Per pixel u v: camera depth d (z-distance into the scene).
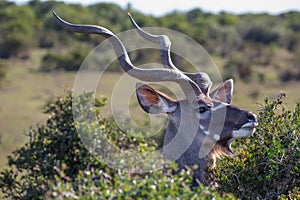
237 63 73.19
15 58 88.62
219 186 12.36
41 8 126.38
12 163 14.40
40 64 77.94
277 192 12.27
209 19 127.38
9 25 97.00
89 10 122.06
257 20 124.56
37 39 96.12
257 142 12.86
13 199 14.07
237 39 103.31
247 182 12.40
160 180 9.95
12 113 43.88
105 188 9.99
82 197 9.69
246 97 48.78
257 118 13.31
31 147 14.29
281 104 13.46
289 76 71.69
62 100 15.15
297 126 12.95
